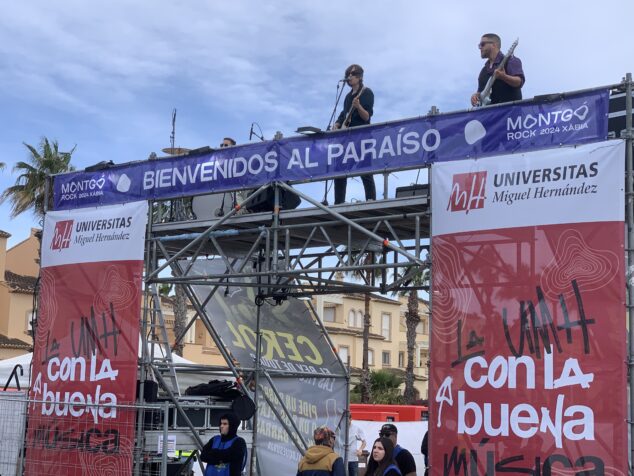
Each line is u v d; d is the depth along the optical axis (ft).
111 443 36.96
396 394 137.08
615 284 26.27
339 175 33.14
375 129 32.48
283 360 45.34
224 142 39.34
